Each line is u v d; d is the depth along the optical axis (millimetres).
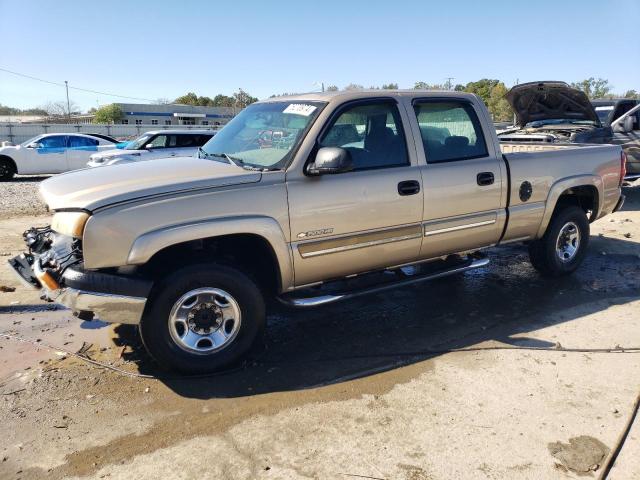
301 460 2939
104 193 3480
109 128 44719
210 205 3613
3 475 2838
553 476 2805
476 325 4785
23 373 3898
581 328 4672
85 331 4637
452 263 4984
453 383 3752
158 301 3617
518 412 3381
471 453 2990
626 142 10133
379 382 3779
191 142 15055
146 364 4035
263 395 3613
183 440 3123
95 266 3393
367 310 5191
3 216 10281
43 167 18781
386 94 4410
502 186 4973
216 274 3734
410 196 4391
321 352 4281
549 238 5660
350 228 4148
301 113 4230
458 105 4844
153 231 3459
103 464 2920
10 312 5059
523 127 10469
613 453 2973
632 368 3936
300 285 4156
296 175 3912
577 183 5566
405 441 3100
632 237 8000
